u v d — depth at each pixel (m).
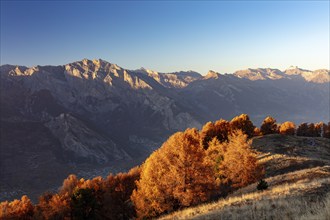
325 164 48.19
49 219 62.50
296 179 31.00
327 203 14.89
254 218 16.97
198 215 21.66
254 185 35.34
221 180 43.31
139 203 34.56
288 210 16.77
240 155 41.06
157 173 33.47
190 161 32.41
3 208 71.62
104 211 58.69
